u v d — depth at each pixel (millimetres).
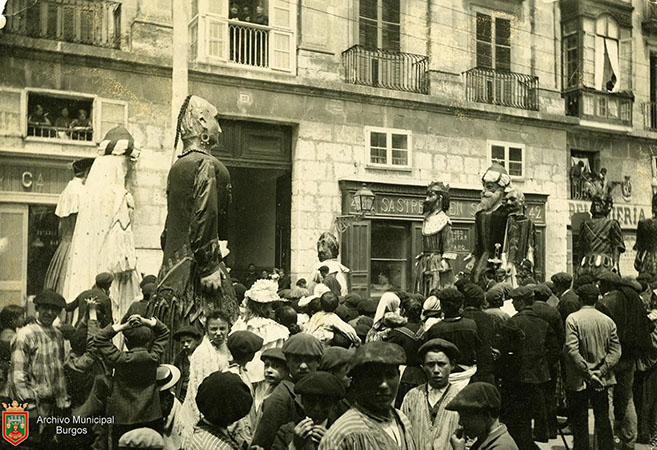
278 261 15016
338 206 14891
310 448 3494
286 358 4461
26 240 12172
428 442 4191
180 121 7719
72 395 5773
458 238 15398
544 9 17984
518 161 16828
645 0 19500
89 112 12836
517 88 17141
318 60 15023
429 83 16031
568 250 17312
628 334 6703
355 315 8164
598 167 18438
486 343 5859
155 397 4828
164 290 7023
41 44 12250
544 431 6660
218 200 7555
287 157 14867
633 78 19141
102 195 10484
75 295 10008
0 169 11977
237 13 14680
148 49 13391
